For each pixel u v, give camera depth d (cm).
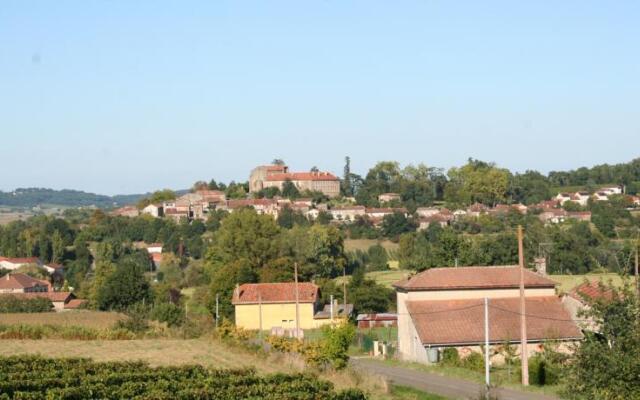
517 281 5753
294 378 3797
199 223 18225
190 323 7538
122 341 6284
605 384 1800
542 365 3938
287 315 8106
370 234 16600
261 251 10719
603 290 1958
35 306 9462
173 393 3428
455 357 5094
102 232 18575
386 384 3906
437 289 5709
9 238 17762
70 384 3659
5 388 3484
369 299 8850
